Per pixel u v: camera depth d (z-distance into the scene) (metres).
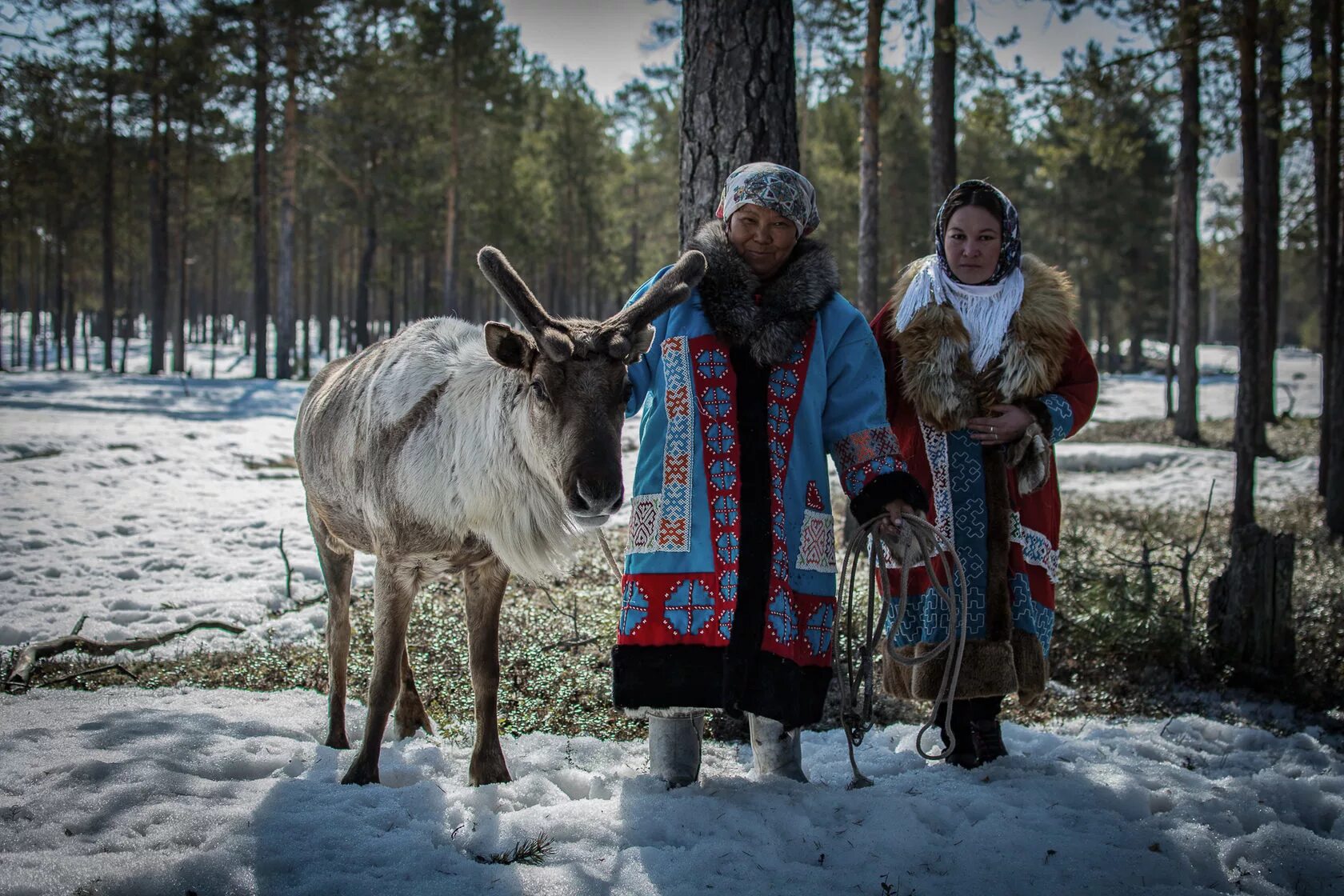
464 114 30.95
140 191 40.03
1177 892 2.73
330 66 26.91
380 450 3.52
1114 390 35.97
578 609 6.06
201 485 10.84
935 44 10.46
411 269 42.59
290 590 6.70
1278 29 12.90
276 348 29.23
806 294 3.12
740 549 2.99
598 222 41.50
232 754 3.52
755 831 2.92
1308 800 3.63
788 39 4.91
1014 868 2.82
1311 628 6.48
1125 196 38.38
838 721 4.55
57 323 36.38
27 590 6.39
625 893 2.57
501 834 2.90
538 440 3.14
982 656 3.46
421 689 4.66
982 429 3.48
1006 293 3.58
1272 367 21.48
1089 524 10.80
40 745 3.49
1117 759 4.05
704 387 3.12
